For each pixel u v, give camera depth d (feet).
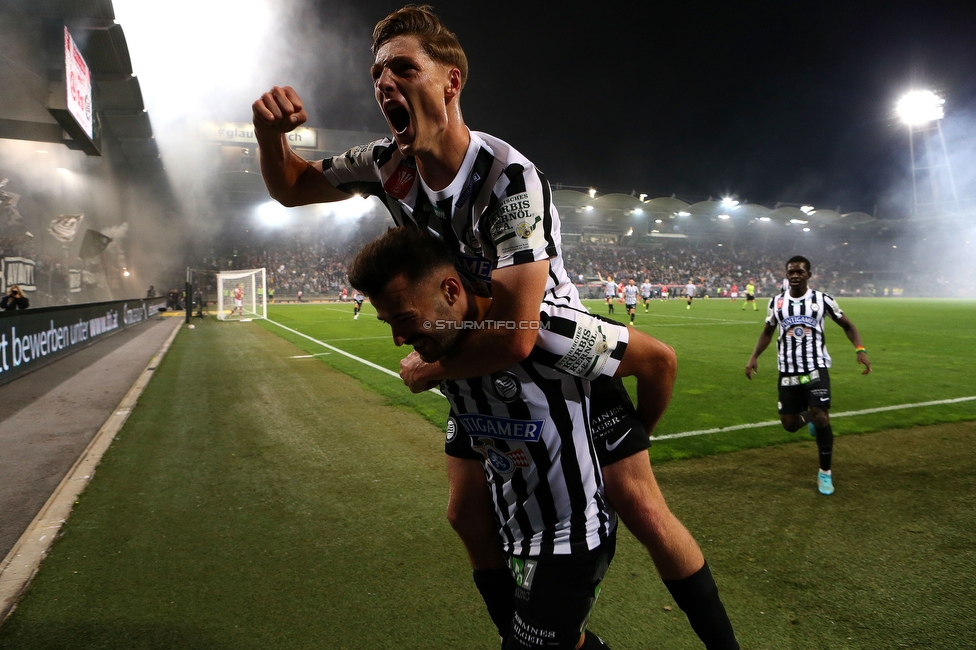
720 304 117.91
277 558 9.55
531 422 4.40
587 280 156.56
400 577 8.89
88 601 8.19
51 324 34.81
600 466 5.03
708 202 168.66
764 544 9.94
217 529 10.76
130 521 11.13
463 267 4.86
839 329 52.54
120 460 15.19
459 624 7.61
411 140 4.00
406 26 4.04
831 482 12.58
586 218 178.09
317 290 141.79
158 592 8.44
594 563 4.57
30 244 68.90
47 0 58.54
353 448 16.26
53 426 18.99
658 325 60.18
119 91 81.15
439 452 15.84
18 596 8.32
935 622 7.57
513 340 3.91
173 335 53.01
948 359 33.04
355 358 35.83
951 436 17.01
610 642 7.21
